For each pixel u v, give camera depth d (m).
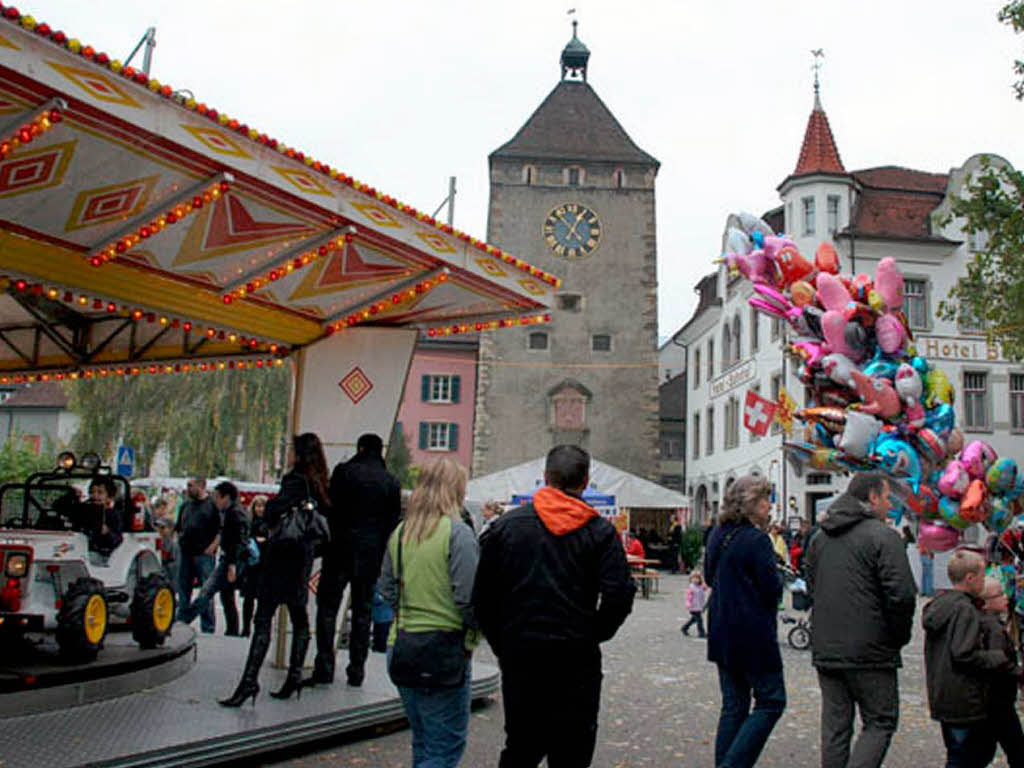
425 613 4.53
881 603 5.05
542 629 4.09
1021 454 30.80
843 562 5.14
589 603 4.19
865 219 32.25
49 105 4.98
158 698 6.79
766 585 5.37
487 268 8.87
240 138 6.12
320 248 7.63
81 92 5.02
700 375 44.09
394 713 7.02
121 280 8.23
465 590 4.46
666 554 33.59
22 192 6.35
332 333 10.32
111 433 31.66
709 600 5.71
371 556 7.18
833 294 16.09
